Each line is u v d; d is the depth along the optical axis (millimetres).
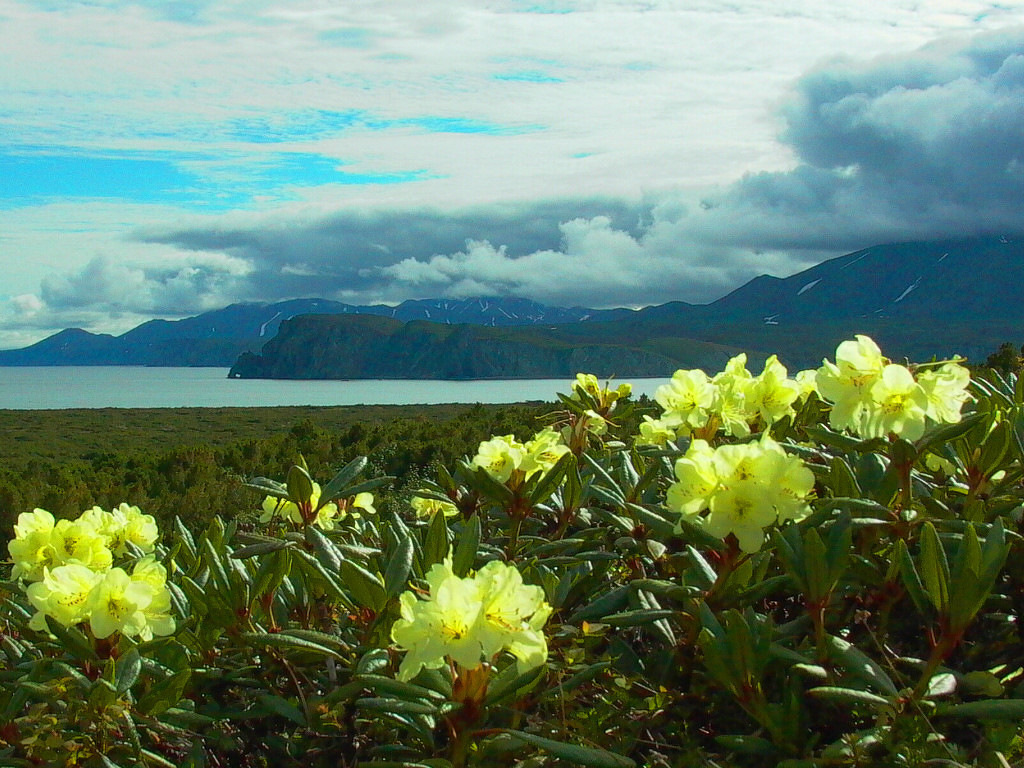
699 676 1841
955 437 1982
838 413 2102
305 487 2578
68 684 1809
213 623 1977
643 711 1840
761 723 1653
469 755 1618
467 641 1458
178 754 1875
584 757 1499
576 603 2305
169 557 2410
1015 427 2057
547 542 2453
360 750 1827
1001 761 1445
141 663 1883
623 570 2367
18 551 2348
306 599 2236
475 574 1645
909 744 1501
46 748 1732
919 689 1573
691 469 1803
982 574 1544
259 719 1975
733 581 1850
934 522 1932
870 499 2080
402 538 2115
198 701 1980
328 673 1952
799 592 1990
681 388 2828
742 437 2699
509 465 2404
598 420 3139
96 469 13438
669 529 2027
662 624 1921
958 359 2174
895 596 1873
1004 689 1698
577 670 1910
